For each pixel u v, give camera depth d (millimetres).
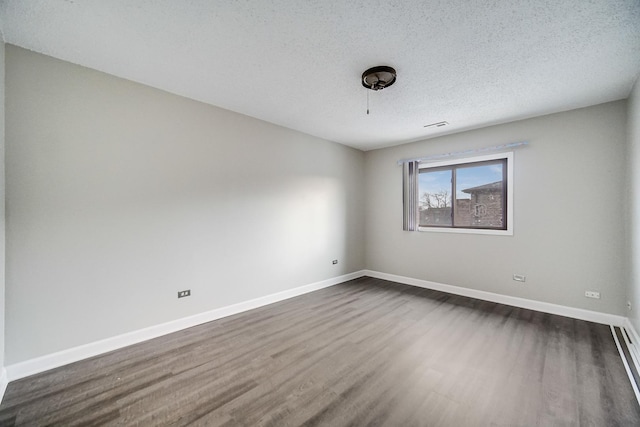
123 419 1596
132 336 2527
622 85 2590
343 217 4883
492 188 3824
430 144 4438
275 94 2852
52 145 2158
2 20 1748
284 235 3891
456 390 1848
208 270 3072
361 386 1893
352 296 3990
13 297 1988
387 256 5012
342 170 4859
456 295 4039
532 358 2250
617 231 2910
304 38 1942
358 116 3465
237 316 3207
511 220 3590
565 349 2395
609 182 2957
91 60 2230
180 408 1685
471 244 3971
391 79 2371
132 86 2555
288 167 3953
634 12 1647
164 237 2748
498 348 2424
